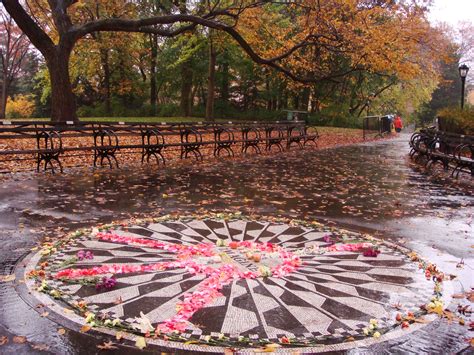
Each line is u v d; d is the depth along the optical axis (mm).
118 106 45188
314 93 40281
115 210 8477
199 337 3873
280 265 5660
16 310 4262
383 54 23594
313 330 4059
